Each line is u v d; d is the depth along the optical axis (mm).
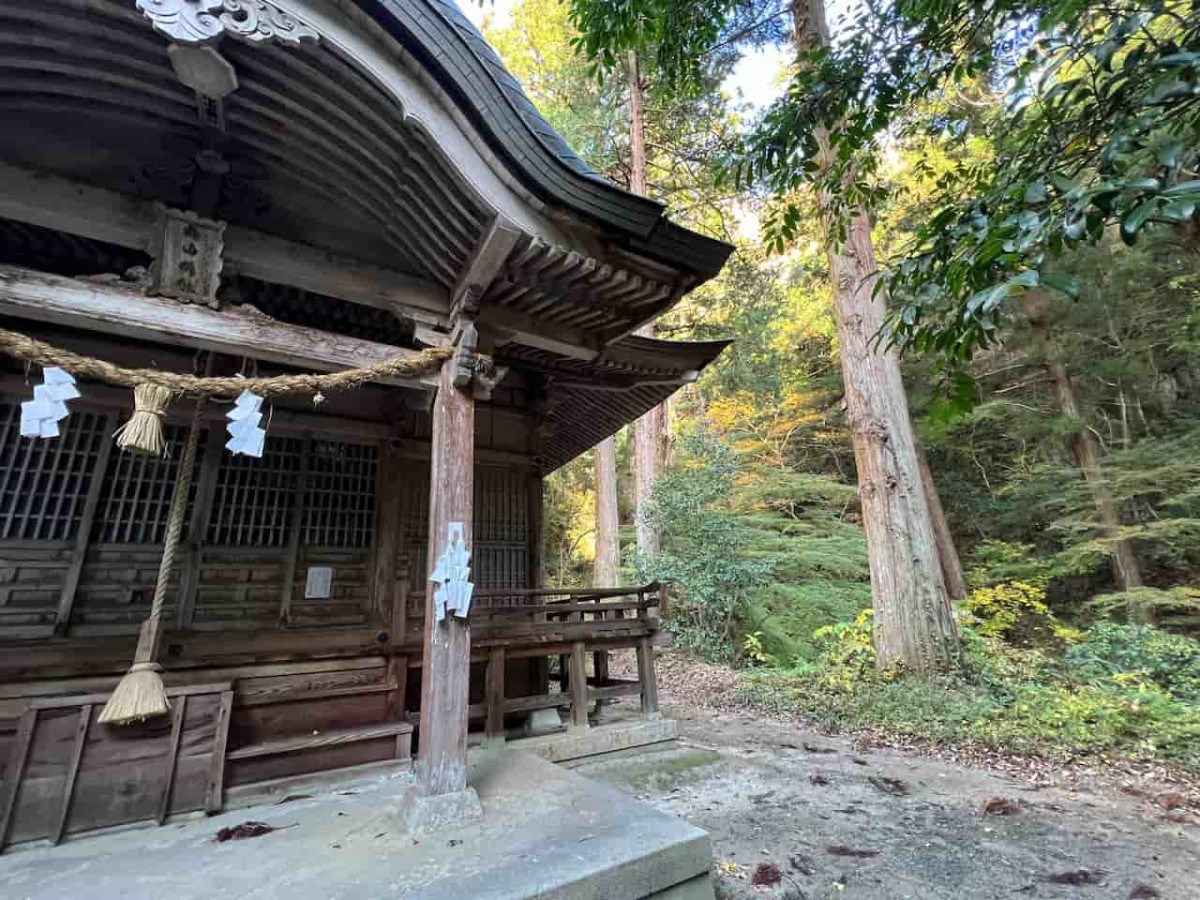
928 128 5266
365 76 2221
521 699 4090
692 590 8391
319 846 2262
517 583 4867
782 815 3309
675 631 8773
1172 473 8031
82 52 2182
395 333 3885
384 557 4047
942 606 6098
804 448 13445
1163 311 8430
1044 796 3635
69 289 2111
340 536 3984
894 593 6133
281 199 2824
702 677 8078
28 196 2129
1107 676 5625
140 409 2115
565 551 16016
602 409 5941
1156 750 4250
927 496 10570
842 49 3244
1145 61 1491
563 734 4250
